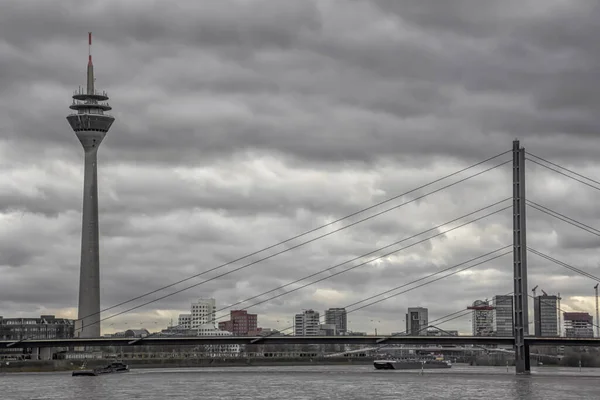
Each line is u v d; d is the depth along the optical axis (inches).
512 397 7608.3
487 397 7618.1
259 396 7829.7
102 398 7637.8
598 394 7864.2
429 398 7559.1
